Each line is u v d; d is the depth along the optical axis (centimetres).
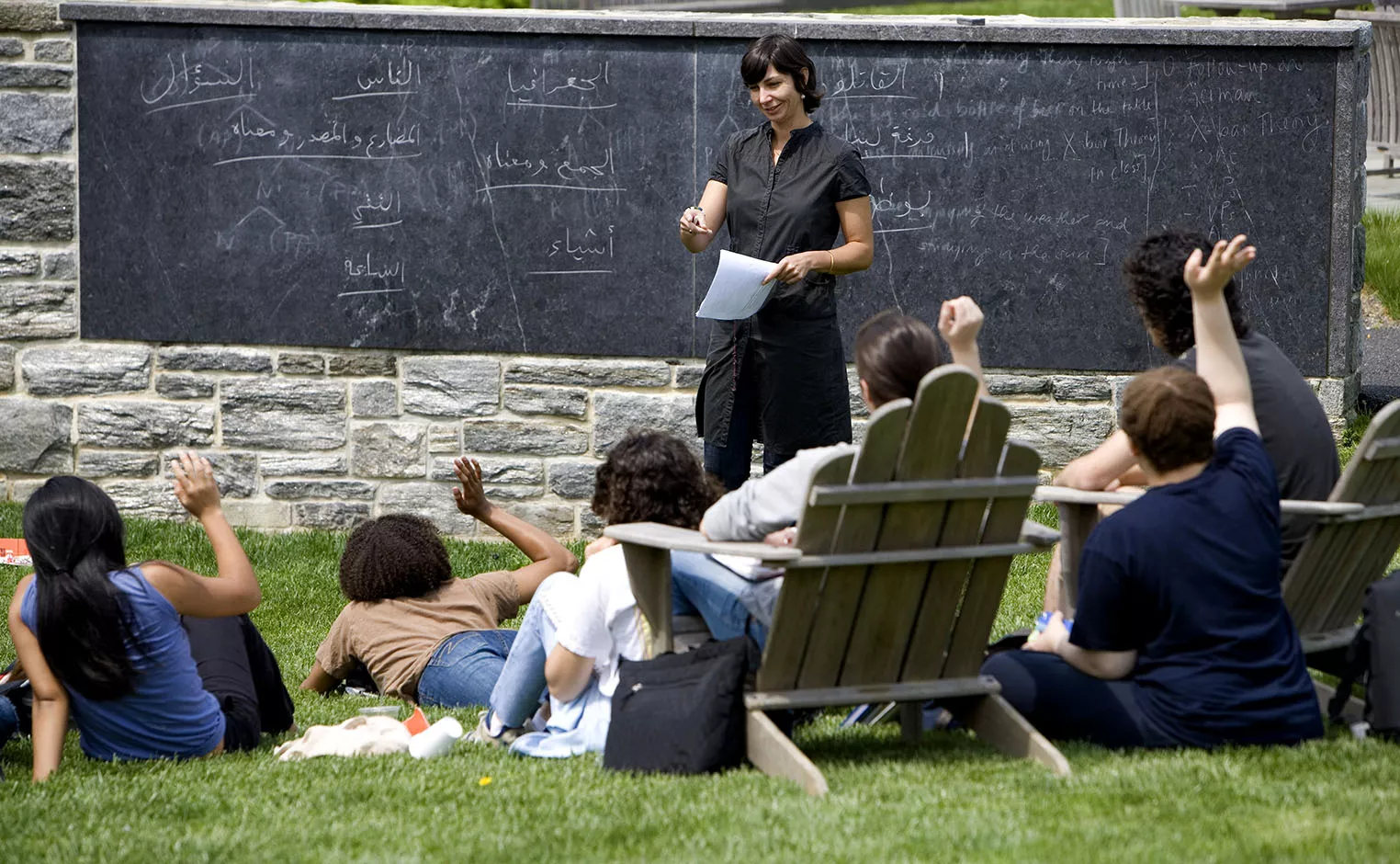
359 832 1373
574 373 3094
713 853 1265
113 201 3120
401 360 3125
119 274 3138
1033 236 2995
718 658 1501
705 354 3073
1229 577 1462
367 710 1828
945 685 1525
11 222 3127
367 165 3081
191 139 3097
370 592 2081
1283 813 1295
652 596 1557
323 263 3111
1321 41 2877
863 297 3039
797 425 2391
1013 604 2433
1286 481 1605
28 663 1628
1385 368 3406
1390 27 4491
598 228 3059
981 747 1565
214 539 1705
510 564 2933
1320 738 1498
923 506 1441
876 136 2994
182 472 1708
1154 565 1462
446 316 3106
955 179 2994
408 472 3142
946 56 2958
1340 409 2977
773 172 2359
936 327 3042
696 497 1599
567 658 1614
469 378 3111
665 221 3047
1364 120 2991
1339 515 1545
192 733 1673
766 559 1388
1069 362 3023
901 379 1538
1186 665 1486
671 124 3020
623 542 1551
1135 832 1262
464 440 3131
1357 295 3025
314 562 2939
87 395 3167
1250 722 1470
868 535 1429
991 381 3042
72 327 3159
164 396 3161
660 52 3000
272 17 3041
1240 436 1502
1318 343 2970
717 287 2197
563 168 3048
